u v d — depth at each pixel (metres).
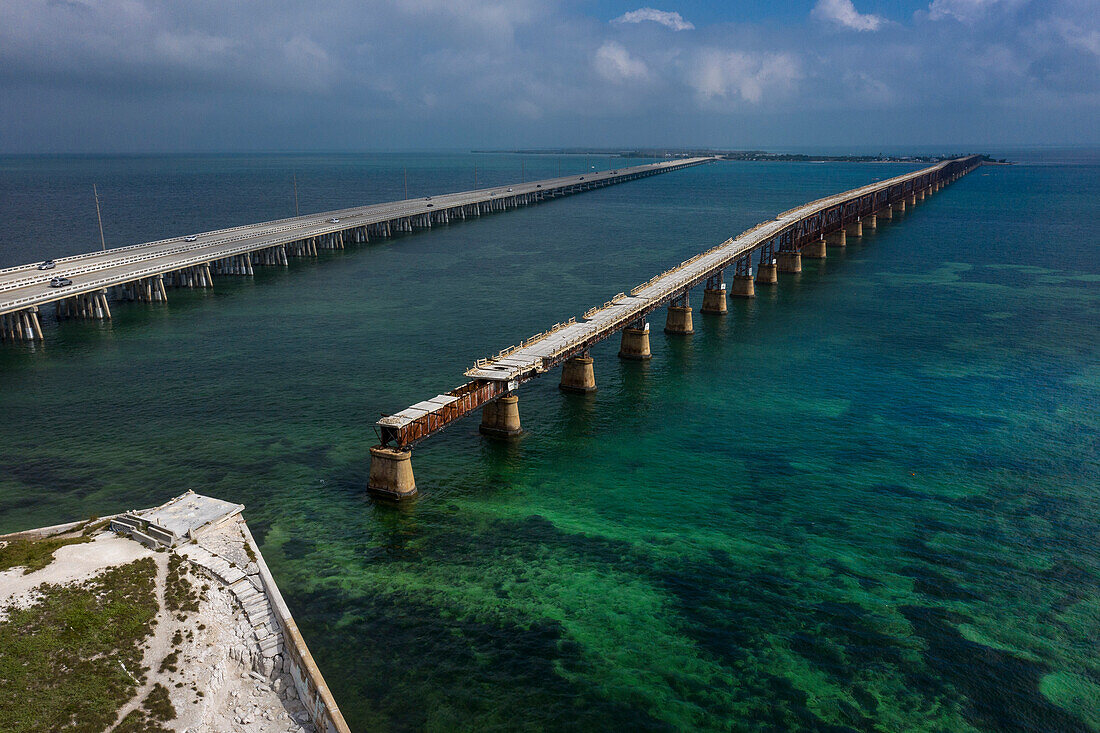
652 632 43.38
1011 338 103.69
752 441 69.69
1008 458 65.94
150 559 43.66
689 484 61.28
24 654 35.69
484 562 49.91
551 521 55.25
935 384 85.00
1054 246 183.75
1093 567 49.97
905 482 61.66
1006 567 50.00
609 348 100.19
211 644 38.28
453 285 137.38
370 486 58.50
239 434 69.38
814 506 57.88
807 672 40.53
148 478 60.59
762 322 114.94
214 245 148.50
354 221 190.75
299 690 37.06
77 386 81.81
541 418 74.94
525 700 38.16
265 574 43.28
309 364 89.69
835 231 188.00
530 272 150.25
